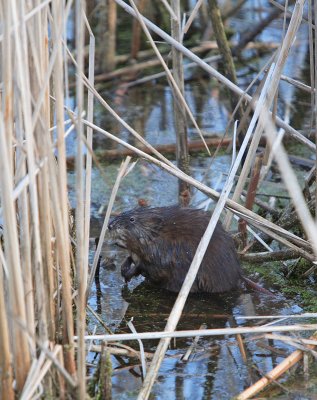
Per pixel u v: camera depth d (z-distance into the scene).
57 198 7.11
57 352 7.30
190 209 10.71
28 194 7.55
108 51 17.83
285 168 6.06
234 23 20.06
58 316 8.19
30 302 7.06
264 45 19.19
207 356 8.78
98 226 12.27
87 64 18.22
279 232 10.06
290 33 9.83
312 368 8.40
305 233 10.77
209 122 15.91
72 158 14.09
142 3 17.95
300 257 10.61
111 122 16.05
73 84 17.28
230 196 12.95
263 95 9.82
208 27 19.17
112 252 11.54
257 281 10.63
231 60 13.41
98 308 10.00
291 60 18.34
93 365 8.44
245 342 9.06
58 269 8.19
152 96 17.42
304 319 9.51
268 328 8.19
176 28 11.16
